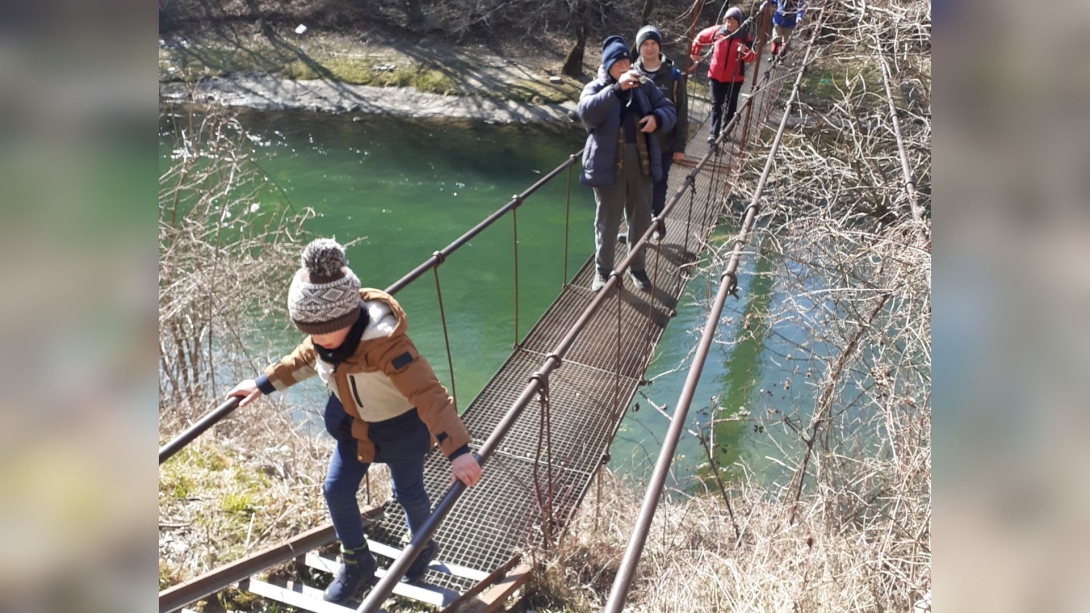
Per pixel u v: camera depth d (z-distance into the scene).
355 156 14.29
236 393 2.75
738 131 9.02
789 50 7.92
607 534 4.71
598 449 4.41
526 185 13.52
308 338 2.74
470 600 3.25
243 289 6.02
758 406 7.41
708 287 7.19
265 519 3.79
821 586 3.46
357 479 2.89
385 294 2.56
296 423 5.29
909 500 3.60
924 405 3.87
